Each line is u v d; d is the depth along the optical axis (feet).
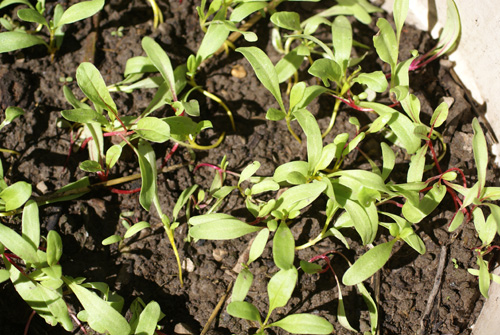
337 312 1.18
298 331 1.09
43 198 1.20
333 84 1.32
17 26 1.33
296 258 1.20
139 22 1.35
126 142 1.20
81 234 1.21
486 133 1.28
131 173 1.25
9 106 1.27
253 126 1.29
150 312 1.10
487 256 1.21
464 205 1.15
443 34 1.32
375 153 1.27
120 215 1.23
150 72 1.30
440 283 1.19
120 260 1.20
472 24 1.27
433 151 1.24
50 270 1.09
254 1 1.27
